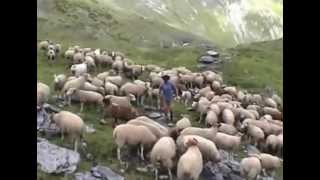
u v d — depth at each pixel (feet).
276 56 228.02
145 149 67.10
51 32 252.21
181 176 57.98
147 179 62.75
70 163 61.21
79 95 84.28
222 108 96.27
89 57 126.72
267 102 126.11
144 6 618.44
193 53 209.87
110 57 131.95
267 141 84.94
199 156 59.88
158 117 91.97
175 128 70.23
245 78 169.17
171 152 60.85
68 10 291.79
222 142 73.51
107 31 289.33
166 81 92.17
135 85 96.37
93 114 82.99
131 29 316.81
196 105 102.63
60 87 92.68
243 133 87.66
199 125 94.17
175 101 108.68
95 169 62.13
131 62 140.97
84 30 270.67
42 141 64.34
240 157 79.20
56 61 130.62
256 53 231.30
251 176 68.39
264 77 176.35
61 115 66.44
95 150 67.46
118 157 64.49
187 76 122.42
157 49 227.81
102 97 85.92
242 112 96.99
